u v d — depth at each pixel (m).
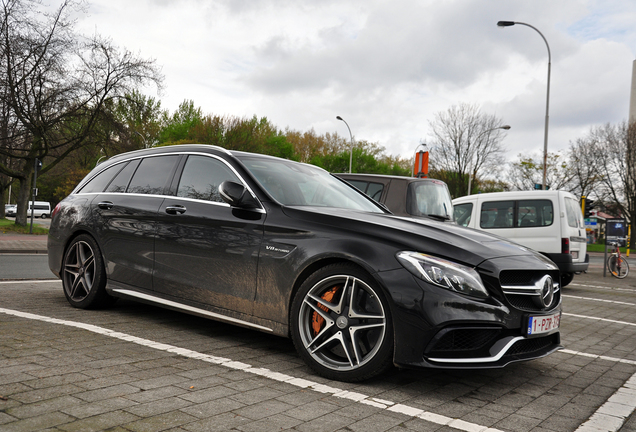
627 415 2.85
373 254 3.12
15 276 8.21
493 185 45.09
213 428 2.31
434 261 3.03
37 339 3.68
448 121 42.56
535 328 3.18
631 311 7.89
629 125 44.62
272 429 2.35
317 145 81.31
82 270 4.96
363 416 2.58
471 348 3.02
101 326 4.23
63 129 26.09
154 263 4.28
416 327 2.94
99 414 2.38
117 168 5.06
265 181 3.99
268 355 3.67
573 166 45.31
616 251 15.83
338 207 4.05
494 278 3.05
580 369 3.92
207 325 4.54
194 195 4.18
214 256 3.85
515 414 2.78
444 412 2.73
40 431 2.15
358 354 3.12
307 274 3.42
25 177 26.48
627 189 44.56
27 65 23.44
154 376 3.01
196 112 64.12
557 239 10.53
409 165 80.31
